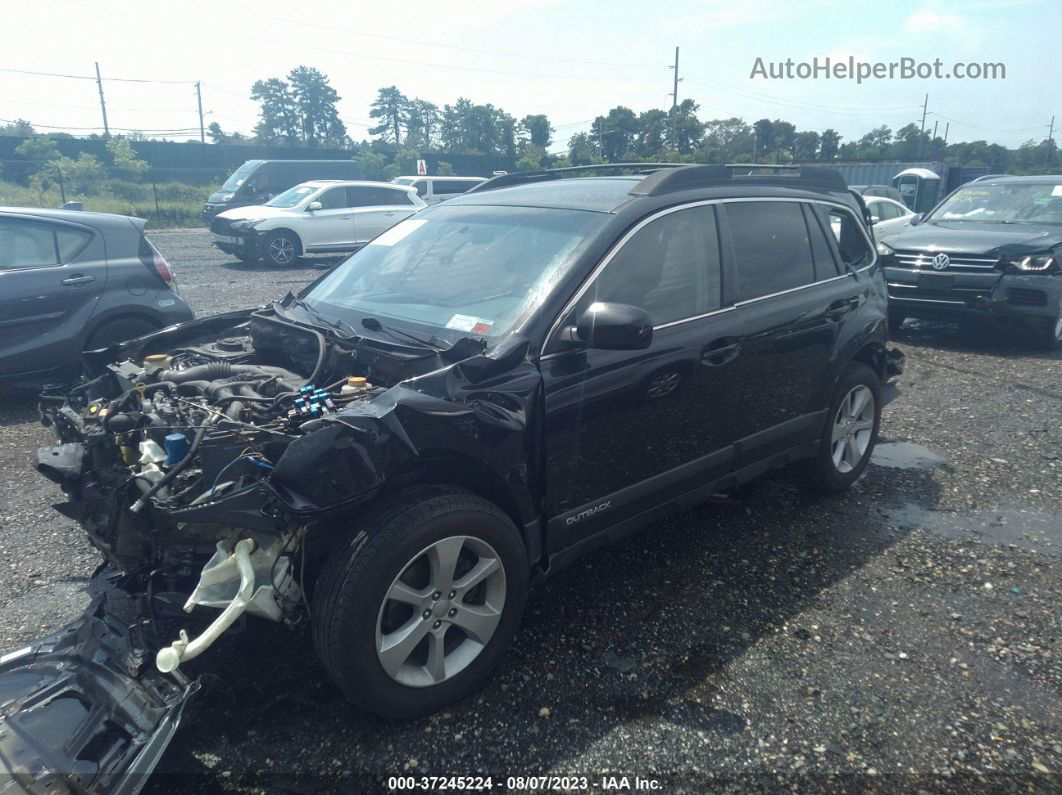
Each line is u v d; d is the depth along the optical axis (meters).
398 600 2.51
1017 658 3.05
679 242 3.41
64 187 32.16
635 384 3.08
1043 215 8.84
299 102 98.81
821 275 4.20
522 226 3.44
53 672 2.27
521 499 2.82
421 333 3.07
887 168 33.81
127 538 2.58
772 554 3.86
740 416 3.68
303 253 15.58
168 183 37.34
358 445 2.33
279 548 2.44
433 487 2.62
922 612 3.37
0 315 5.66
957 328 9.55
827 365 4.14
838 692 2.82
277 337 3.36
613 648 3.06
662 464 3.34
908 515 4.36
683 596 3.45
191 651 2.28
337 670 2.42
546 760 2.48
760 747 2.55
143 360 3.78
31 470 4.82
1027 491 4.70
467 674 2.72
